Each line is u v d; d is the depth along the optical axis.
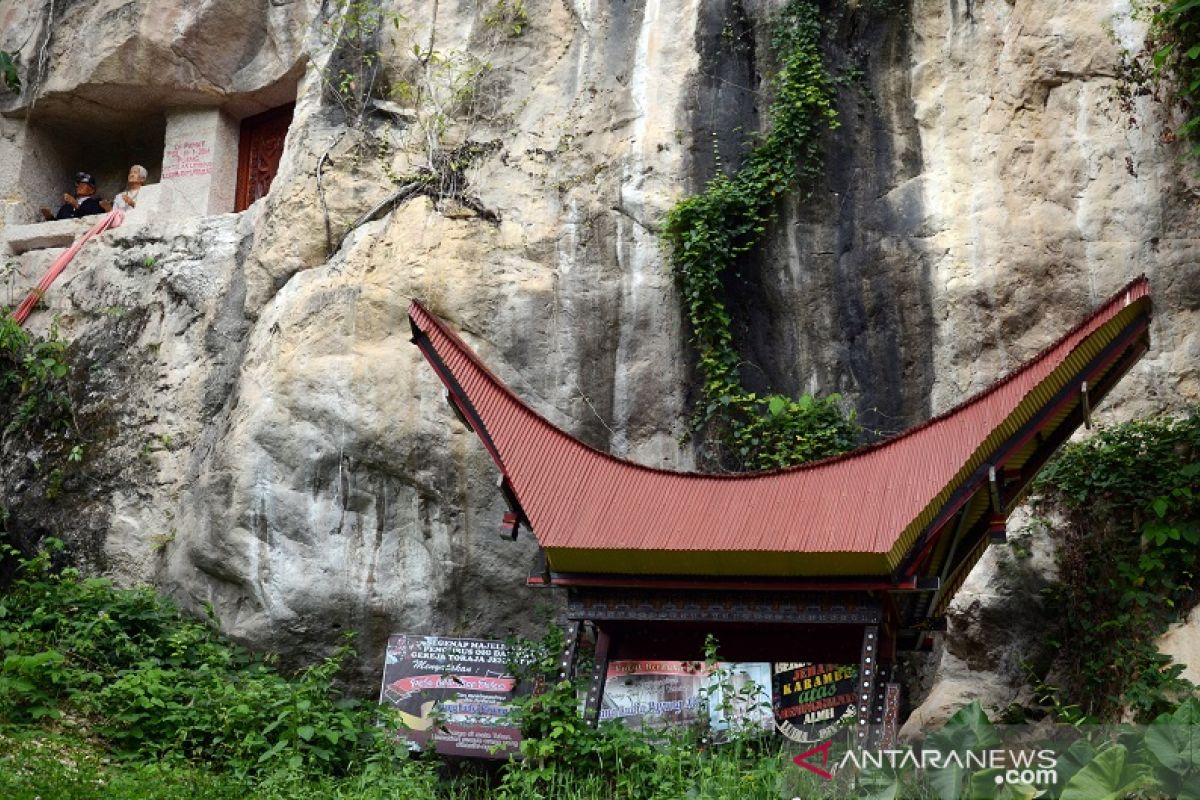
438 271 13.25
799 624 9.68
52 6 16.92
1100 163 12.45
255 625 12.51
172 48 16.20
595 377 13.09
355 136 14.29
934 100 13.38
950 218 12.84
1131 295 9.35
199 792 9.45
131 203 16.34
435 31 14.81
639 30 14.36
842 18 13.80
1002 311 12.38
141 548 13.66
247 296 14.07
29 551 14.11
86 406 14.55
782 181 13.27
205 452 13.53
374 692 12.35
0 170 16.95
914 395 12.51
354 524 12.62
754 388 12.92
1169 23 12.31
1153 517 11.01
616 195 13.62
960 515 9.84
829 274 13.06
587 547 9.55
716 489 9.79
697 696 10.95
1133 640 10.54
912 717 11.30
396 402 12.73
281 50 16.08
